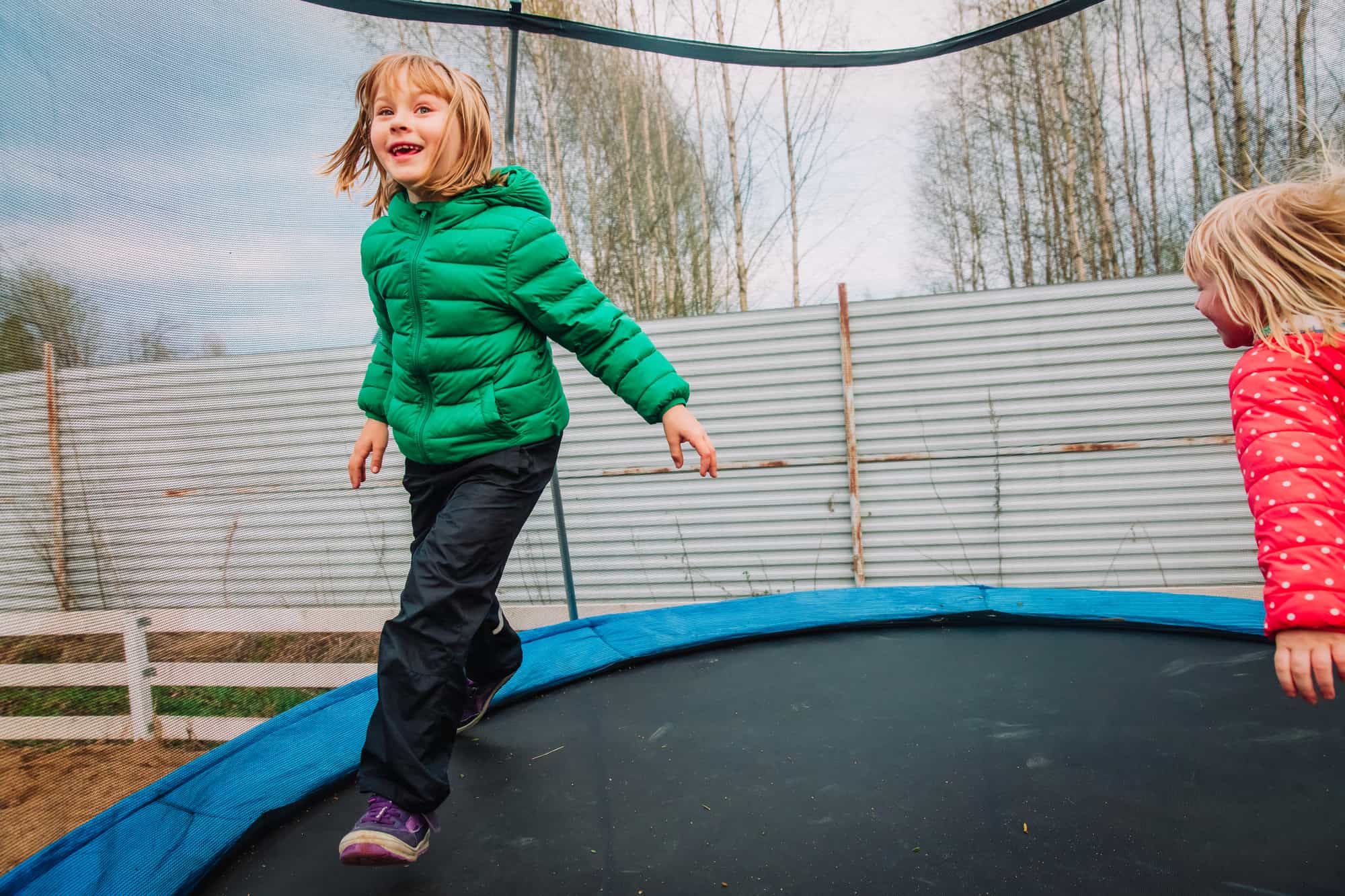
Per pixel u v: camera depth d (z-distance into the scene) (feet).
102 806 4.03
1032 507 12.22
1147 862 3.01
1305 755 3.87
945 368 12.21
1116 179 23.02
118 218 3.81
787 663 5.90
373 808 3.18
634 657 6.05
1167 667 5.33
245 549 5.81
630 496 12.96
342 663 6.61
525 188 3.78
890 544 12.60
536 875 3.18
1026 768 3.89
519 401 3.67
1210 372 11.55
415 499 4.04
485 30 7.01
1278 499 2.33
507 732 4.78
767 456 12.76
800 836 3.35
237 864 3.48
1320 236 2.54
